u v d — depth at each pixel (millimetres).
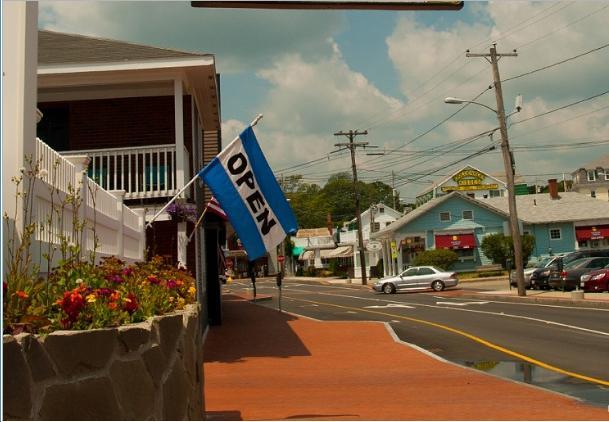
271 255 91188
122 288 5383
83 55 15086
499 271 46969
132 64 14664
